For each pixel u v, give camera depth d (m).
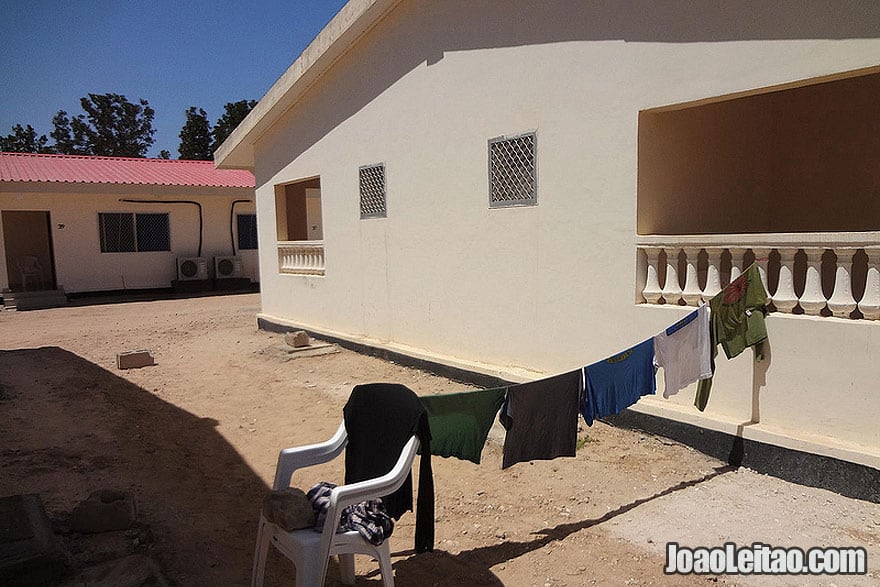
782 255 5.00
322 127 10.78
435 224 8.50
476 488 5.15
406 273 9.20
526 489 5.08
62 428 6.87
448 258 8.34
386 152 9.30
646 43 5.68
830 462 4.62
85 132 56.53
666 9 5.49
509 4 7.02
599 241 6.30
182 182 22.02
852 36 4.39
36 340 13.11
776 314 5.04
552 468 5.45
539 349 7.12
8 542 3.73
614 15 5.92
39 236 22.03
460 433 3.90
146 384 9.03
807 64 4.63
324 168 10.88
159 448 6.28
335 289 10.97
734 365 5.36
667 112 6.01
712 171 6.66
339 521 3.19
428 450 3.46
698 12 5.26
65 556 3.77
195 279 22.47
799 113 7.62
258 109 12.00
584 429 6.32
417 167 8.72
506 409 4.03
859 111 7.23
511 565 3.94
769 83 4.86
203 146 52.56
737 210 7.11
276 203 12.74
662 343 4.60
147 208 21.83
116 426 6.95
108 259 21.33
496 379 7.43
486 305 7.81
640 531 4.28
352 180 10.16
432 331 8.79
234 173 24.92
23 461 5.80
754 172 7.39
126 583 3.68
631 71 5.84
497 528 4.45
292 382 8.90
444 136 8.17
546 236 6.89
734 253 5.29
